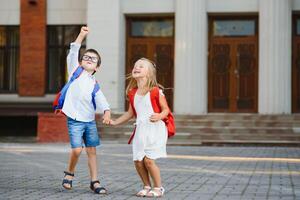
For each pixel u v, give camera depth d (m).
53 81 26.58
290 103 23.34
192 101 23.44
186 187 8.45
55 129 21.33
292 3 23.58
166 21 25.00
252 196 7.47
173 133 7.40
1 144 20.20
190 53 23.48
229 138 20.56
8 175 10.02
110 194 7.55
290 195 7.60
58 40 26.61
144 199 7.09
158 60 24.98
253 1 23.81
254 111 24.20
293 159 14.23
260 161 13.66
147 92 7.37
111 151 16.72
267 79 23.16
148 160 7.27
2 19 26.77
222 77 24.52
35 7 26.44
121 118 7.64
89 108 7.80
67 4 26.36
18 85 26.75
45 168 11.41
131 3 24.62
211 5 24.11
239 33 24.45
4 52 26.95
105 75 24.17
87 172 10.60
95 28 24.34
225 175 10.33
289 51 23.27
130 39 25.20
